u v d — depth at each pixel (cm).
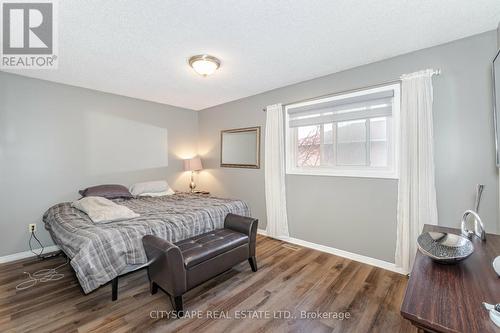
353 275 238
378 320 172
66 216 244
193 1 160
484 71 199
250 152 392
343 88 282
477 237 144
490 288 89
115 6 164
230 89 354
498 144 180
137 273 243
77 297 200
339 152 295
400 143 238
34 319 172
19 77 288
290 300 196
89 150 346
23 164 292
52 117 313
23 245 290
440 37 207
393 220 249
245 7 167
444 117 217
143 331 160
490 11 172
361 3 164
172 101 421
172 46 223
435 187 221
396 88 249
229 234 241
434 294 86
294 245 324
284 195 339
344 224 284
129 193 351
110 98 368
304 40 213
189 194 396
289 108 339
